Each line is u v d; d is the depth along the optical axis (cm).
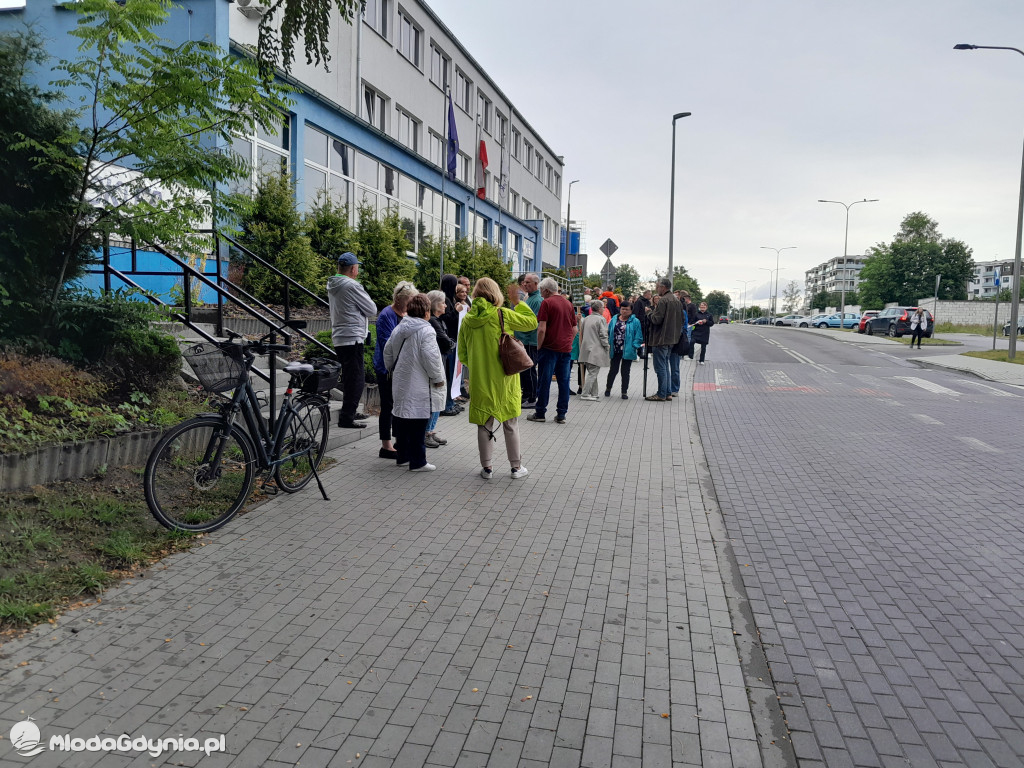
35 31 592
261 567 442
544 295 997
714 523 579
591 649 358
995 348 3064
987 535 562
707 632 383
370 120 2275
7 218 571
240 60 641
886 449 895
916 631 395
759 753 281
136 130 625
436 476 676
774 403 1323
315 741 277
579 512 586
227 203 688
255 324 1059
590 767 268
